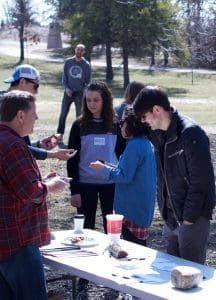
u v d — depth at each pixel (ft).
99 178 17.34
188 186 12.96
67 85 45.16
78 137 17.35
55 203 27.73
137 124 15.19
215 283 11.28
